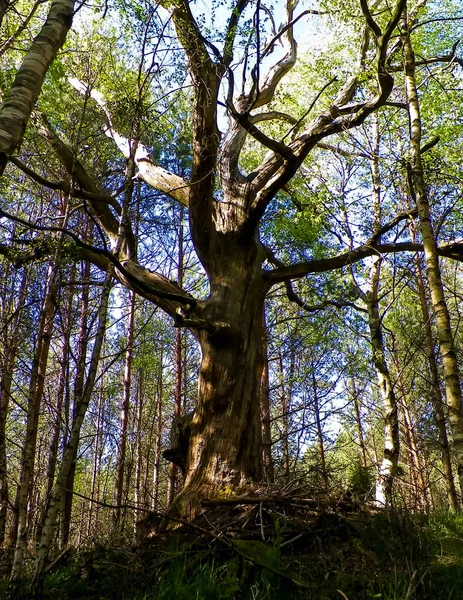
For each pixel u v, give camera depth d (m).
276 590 4.36
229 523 5.76
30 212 10.82
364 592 4.10
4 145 3.41
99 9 6.53
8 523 12.51
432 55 10.81
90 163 10.17
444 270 14.44
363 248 9.27
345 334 12.23
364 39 9.24
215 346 8.04
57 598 4.75
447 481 10.55
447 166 7.62
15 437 13.95
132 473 20.22
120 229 6.02
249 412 7.69
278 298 15.41
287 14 11.08
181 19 6.61
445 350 4.84
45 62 4.01
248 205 9.04
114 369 17.61
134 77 7.39
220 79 7.57
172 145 11.82
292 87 12.51
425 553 4.53
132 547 5.74
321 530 5.38
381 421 17.16
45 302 6.88
